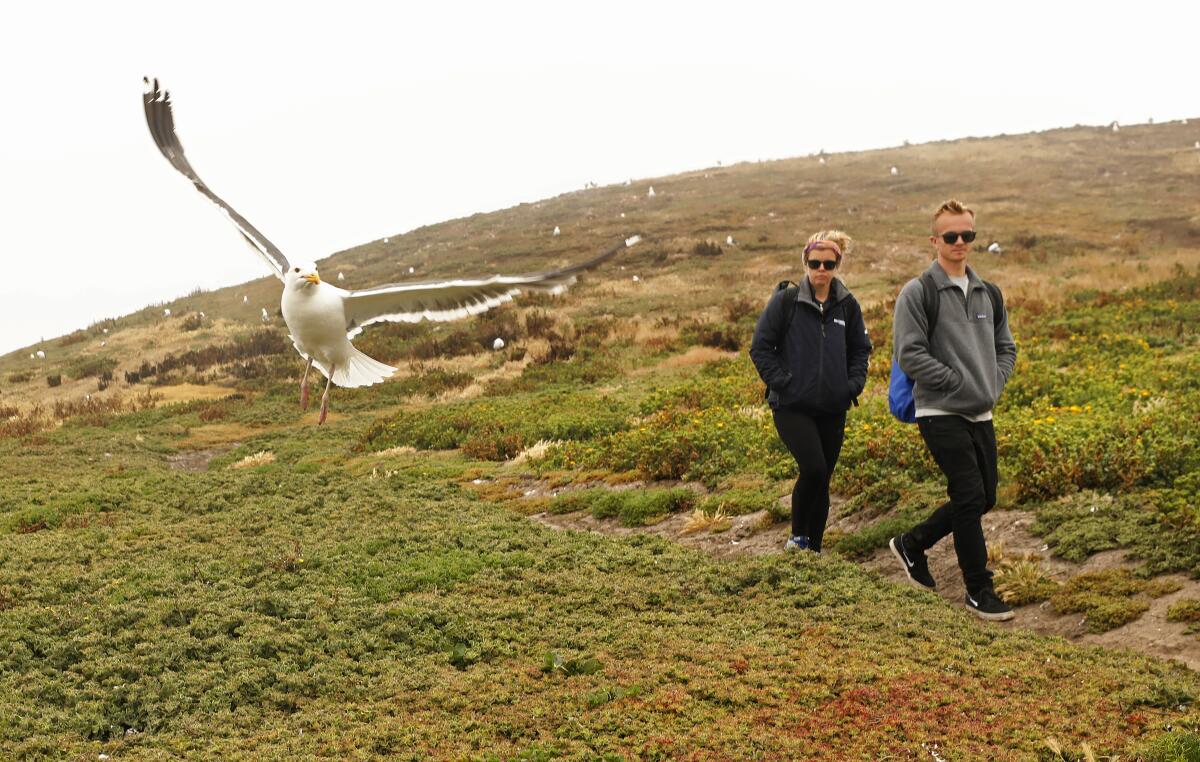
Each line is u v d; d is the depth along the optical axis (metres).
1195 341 18.38
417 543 11.03
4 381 40.22
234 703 7.11
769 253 46.41
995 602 7.57
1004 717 5.73
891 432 11.63
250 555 11.12
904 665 6.62
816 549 9.27
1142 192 52.16
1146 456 9.43
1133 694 5.77
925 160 69.12
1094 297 27.08
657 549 10.27
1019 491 9.55
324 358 8.43
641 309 37.81
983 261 39.78
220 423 27.27
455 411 22.58
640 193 71.19
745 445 13.41
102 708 7.10
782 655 6.96
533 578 9.40
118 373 38.97
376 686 7.15
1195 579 7.23
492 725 6.21
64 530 13.52
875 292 36.06
